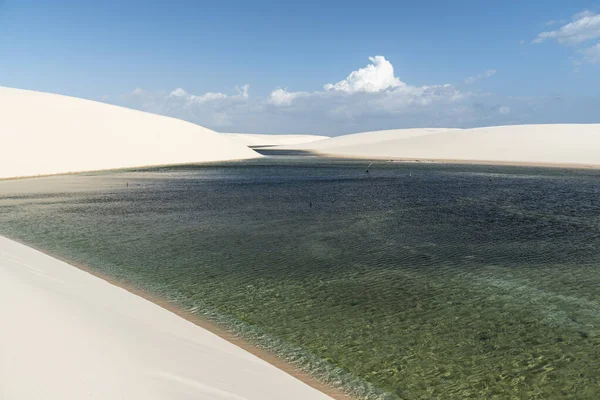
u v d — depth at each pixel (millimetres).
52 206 19781
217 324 7496
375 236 13984
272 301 8609
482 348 6766
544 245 12859
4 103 47625
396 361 6363
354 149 77688
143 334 5555
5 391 3391
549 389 5703
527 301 8617
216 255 11758
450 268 10711
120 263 10961
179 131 58750
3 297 5195
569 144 59594
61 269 9312
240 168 42812
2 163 35906
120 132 50938
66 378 3811
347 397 5422
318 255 11812
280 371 5789
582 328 7430
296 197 22609
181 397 4078
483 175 35312
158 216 17281
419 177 33688
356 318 7836
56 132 44812
